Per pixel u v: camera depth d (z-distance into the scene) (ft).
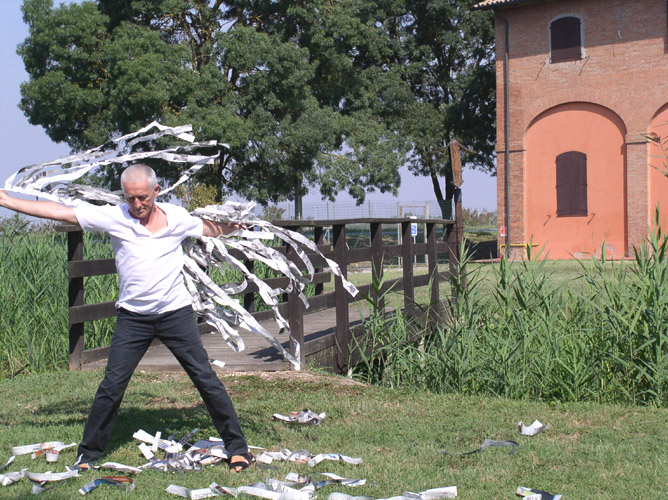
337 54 93.25
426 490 12.07
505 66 74.23
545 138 72.90
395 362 23.03
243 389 19.84
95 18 82.17
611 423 17.10
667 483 12.70
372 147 93.50
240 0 90.94
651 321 20.12
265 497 11.67
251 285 28.25
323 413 17.20
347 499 11.50
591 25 70.23
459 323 22.72
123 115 79.82
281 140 85.51
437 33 110.42
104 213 12.63
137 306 12.87
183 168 83.35
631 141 68.64
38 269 24.64
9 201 12.26
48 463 13.43
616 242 69.87
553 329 21.53
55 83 81.30
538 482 12.80
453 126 107.45
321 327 30.30
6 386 20.13
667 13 66.95
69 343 22.38
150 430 15.66
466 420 17.26
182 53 82.23
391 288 26.66
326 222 23.71
